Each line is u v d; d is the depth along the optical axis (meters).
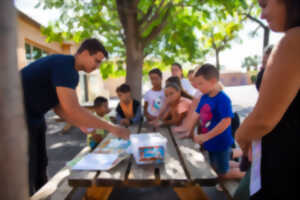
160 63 7.56
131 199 2.19
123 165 1.49
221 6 4.39
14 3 0.38
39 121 2.03
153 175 1.33
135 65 4.52
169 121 2.84
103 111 3.12
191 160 1.56
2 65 0.36
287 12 0.72
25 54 7.34
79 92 12.91
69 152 3.92
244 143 0.98
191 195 1.52
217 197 2.16
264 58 1.49
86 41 1.82
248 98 11.12
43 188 1.71
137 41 4.44
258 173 0.88
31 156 1.95
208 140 1.97
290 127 0.76
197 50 5.75
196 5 4.50
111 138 2.20
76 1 4.51
